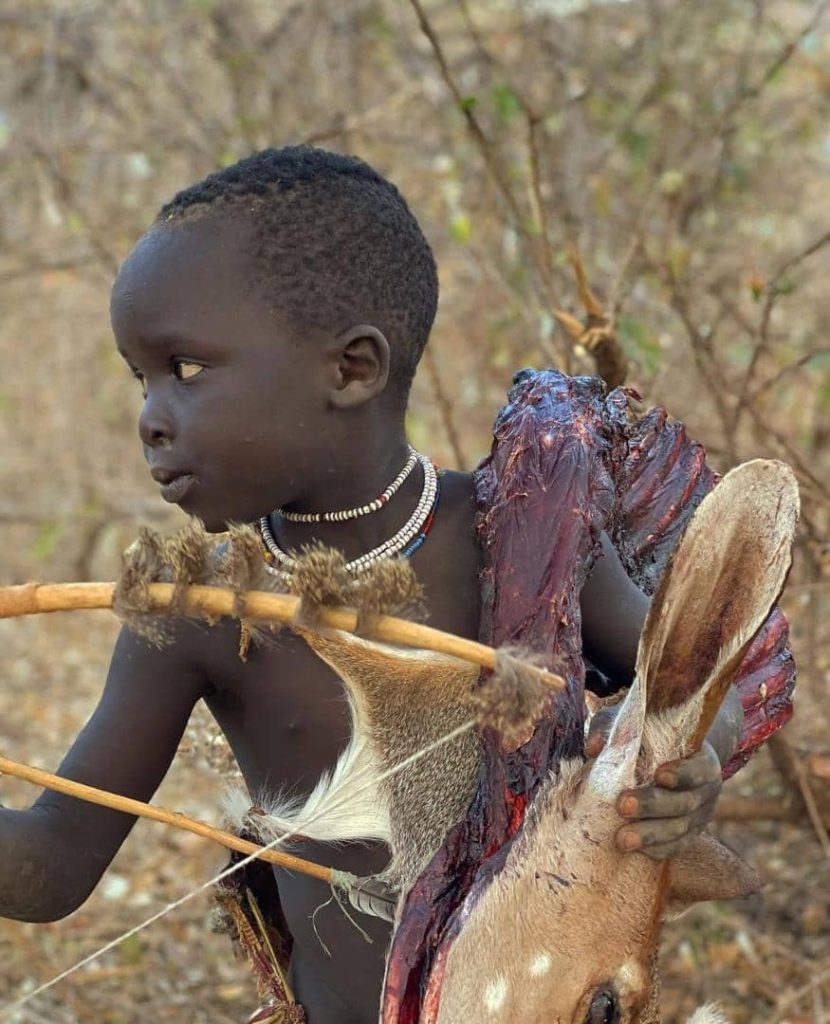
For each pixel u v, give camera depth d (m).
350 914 1.71
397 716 1.55
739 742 1.67
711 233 4.56
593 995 1.51
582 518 1.58
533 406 1.66
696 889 1.65
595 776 1.50
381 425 1.63
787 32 5.18
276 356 1.52
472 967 1.50
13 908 1.65
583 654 1.77
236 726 1.70
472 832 1.58
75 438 6.39
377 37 5.11
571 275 3.96
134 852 3.89
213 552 1.42
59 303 6.36
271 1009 1.86
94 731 1.69
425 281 1.66
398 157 4.91
